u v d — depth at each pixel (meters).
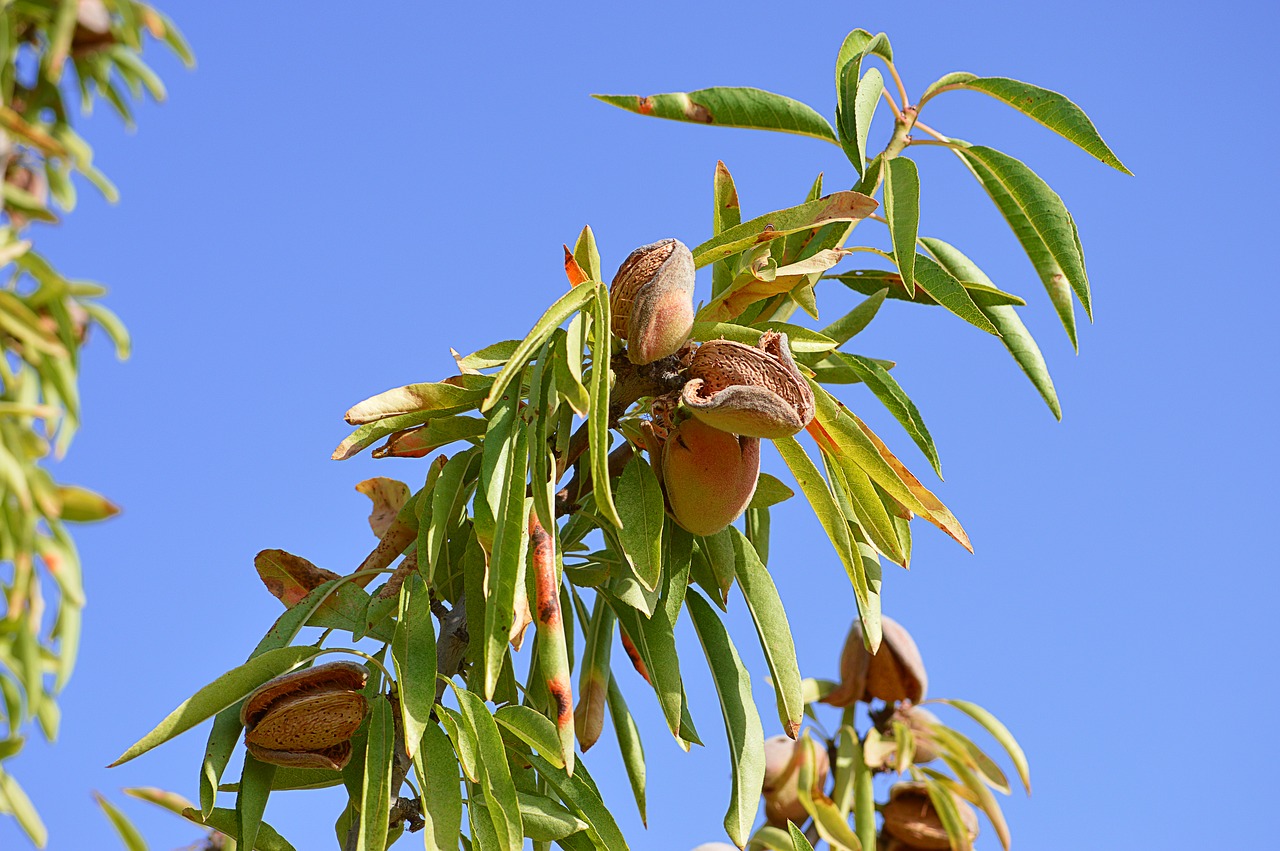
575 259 0.89
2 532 0.72
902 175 0.96
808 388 0.87
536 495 0.86
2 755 0.73
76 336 0.74
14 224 0.73
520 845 0.85
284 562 0.92
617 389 0.90
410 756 0.84
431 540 0.88
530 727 0.87
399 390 0.89
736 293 0.94
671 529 0.93
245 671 0.85
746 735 0.91
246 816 0.86
